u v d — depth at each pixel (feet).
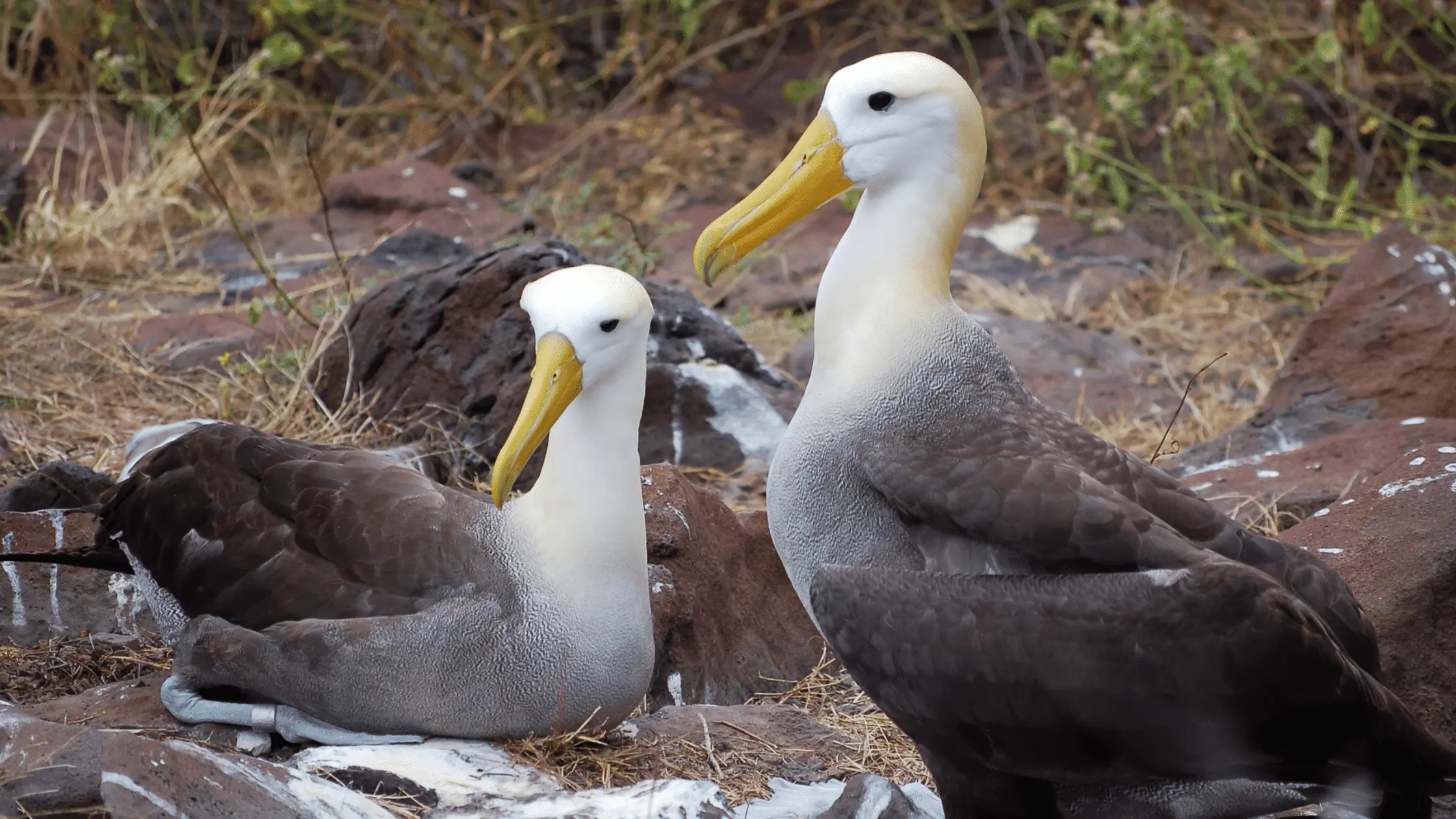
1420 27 75.72
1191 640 20.71
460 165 72.13
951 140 24.49
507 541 25.89
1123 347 54.85
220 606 26.61
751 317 56.29
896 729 29.30
